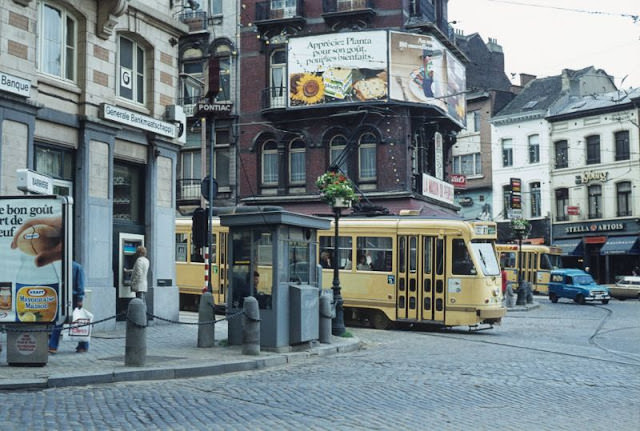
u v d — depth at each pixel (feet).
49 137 59.16
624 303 139.13
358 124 129.39
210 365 42.98
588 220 179.42
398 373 43.34
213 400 33.58
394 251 76.89
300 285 53.57
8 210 41.47
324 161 131.13
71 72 61.98
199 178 136.56
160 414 30.09
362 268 78.64
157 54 71.51
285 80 130.93
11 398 33.27
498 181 195.93
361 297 78.23
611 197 176.04
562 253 170.60
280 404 32.71
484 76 209.87
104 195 63.77
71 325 46.70
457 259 73.72
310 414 30.45
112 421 28.53
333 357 52.29
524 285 121.39
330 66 128.26
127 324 41.75
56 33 60.70
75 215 61.36
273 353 49.96
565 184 183.83
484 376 42.29
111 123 64.39
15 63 55.11
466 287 72.95
